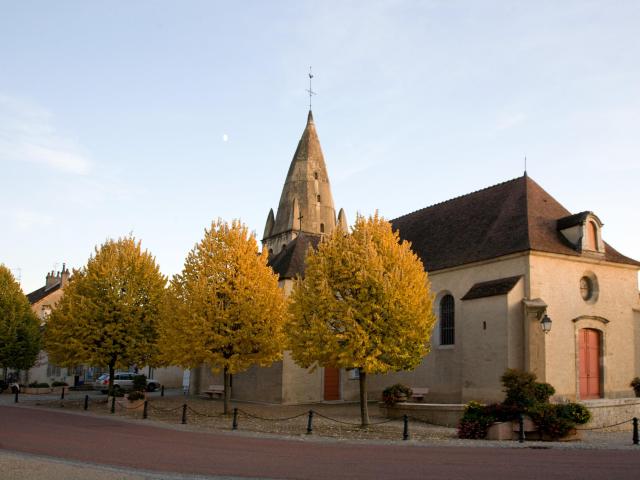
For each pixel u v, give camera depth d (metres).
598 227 24.77
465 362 24.05
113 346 26.28
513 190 27.14
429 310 19.44
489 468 11.44
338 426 19.20
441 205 32.16
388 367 18.38
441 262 27.06
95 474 10.87
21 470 11.18
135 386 27.06
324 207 47.78
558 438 16.02
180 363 22.36
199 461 12.34
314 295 19.05
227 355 21.80
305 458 12.73
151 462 12.23
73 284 27.66
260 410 24.88
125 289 27.16
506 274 23.72
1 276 39.16
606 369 24.36
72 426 18.67
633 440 15.25
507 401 16.97
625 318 25.41
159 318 26.22
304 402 28.12
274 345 21.78
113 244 28.17
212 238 22.48
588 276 24.83
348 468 11.54
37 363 44.12
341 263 19.12
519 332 22.44
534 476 10.59
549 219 25.31
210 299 21.55
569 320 23.61
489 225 26.39
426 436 16.78
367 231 19.67
